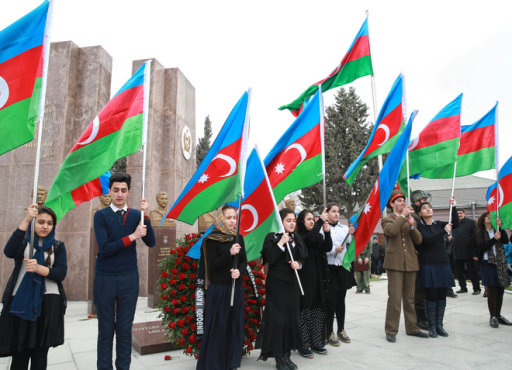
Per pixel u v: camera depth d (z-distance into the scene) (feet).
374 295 32.91
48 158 36.06
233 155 13.85
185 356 15.89
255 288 14.94
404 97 20.58
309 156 17.35
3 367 15.03
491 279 19.80
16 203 35.45
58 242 11.73
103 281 11.91
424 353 15.40
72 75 38.17
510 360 14.29
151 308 29.17
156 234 30.32
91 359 15.85
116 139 13.25
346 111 98.53
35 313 10.48
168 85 41.45
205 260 13.34
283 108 27.32
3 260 34.42
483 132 21.36
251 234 15.03
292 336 13.89
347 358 14.92
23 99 11.08
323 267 16.39
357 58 25.86
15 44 11.28
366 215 17.62
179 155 41.01
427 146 20.70
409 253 17.76
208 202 13.73
